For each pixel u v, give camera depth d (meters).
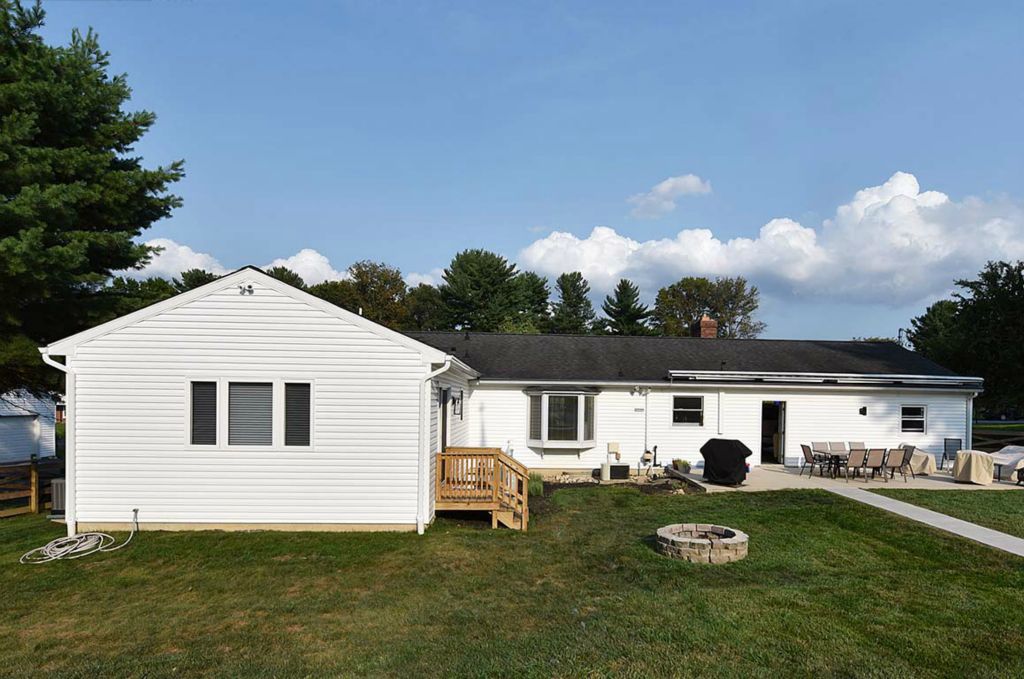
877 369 20.47
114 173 14.51
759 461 19.22
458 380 16.02
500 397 18.94
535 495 14.53
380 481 10.93
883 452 16.00
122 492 10.61
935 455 19.36
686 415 19.20
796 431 19.30
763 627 6.32
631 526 11.30
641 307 61.16
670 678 5.21
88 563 9.06
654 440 19.05
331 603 7.37
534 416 18.83
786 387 19.19
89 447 10.57
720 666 5.43
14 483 12.66
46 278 12.31
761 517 11.80
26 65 13.19
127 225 15.67
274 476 10.80
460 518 12.14
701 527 10.12
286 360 10.84
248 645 6.16
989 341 24.47
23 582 8.27
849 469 17.02
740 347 22.80
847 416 19.36
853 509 12.07
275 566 8.88
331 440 10.87
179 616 7.02
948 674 5.32
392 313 54.91
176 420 10.67
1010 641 6.02
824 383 19.08
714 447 15.72
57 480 12.16
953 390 19.19
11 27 13.35
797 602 7.09
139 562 9.08
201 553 9.47
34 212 11.74
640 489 15.53
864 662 5.53
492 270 58.88
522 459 18.84
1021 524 11.05
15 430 22.72
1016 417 55.28
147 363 10.65
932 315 50.56
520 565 8.88
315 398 10.85
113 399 10.60
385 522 10.91
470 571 8.62
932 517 11.47
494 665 5.50
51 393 15.99
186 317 10.73
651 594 7.47
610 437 18.98
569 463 18.81
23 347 12.93
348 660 5.74
